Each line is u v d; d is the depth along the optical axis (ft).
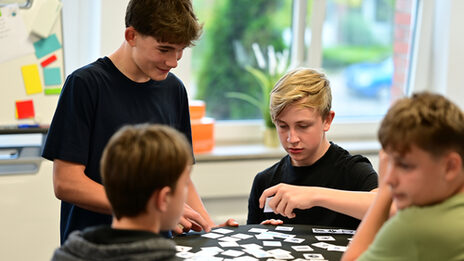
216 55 10.46
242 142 10.75
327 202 4.91
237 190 9.84
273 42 10.79
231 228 5.21
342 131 11.37
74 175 5.08
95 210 5.05
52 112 8.53
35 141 9.50
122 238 3.40
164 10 4.83
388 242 3.33
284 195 4.97
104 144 5.26
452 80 11.16
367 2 11.17
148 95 5.48
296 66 10.90
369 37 11.34
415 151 3.23
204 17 10.25
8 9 8.20
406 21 11.47
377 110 11.71
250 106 10.86
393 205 4.49
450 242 3.14
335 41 11.16
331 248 4.61
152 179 3.49
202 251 4.49
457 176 3.27
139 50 5.03
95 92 5.19
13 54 8.27
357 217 4.95
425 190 3.26
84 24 9.66
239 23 10.49
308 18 10.86
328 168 5.80
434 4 11.30
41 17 8.34
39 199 8.21
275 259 4.32
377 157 10.61
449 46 11.06
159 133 3.65
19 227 8.16
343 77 11.35
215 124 10.62
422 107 3.27
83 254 3.40
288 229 5.16
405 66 11.68
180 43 4.95
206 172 9.61
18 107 8.35
